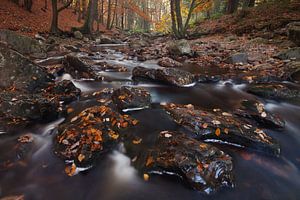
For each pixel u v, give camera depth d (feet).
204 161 8.86
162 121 13.12
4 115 12.34
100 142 10.27
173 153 9.27
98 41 58.70
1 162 9.95
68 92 16.51
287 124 14.01
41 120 12.84
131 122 12.56
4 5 58.75
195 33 62.03
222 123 11.97
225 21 65.72
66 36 55.42
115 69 25.80
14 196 8.45
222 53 35.35
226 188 8.79
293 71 22.09
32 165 9.89
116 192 8.89
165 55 36.55
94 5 64.64
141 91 15.61
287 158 11.10
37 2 79.71
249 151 11.07
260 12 56.95
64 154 9.95
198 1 76.89
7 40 29.48
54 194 8.69
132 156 10.52
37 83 17.51
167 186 8.89
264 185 9.39
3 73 16.56
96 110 12.44
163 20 125.29
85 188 8.99
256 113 13.87
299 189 9.47
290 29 34.63
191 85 20.88
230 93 19.15
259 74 23.15
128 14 171.42
